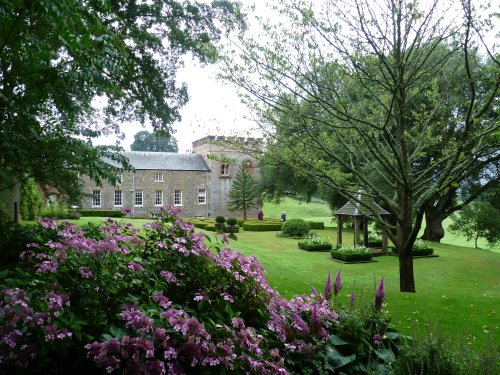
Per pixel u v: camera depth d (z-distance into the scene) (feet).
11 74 13.84
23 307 5.96
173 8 32.37
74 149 15.29
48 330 5.79
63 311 6.21
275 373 7.30
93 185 113.09
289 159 28.71
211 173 128.06
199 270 8.89
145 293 8.29
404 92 25.17
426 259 53.47
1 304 6.15
